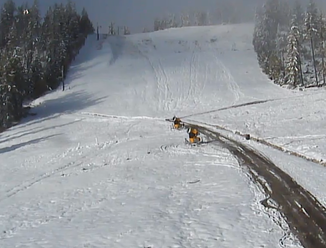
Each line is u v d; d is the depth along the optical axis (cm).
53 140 4634
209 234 1438
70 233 1584
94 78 8331
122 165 2941
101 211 1839
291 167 2400
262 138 3538
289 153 2914
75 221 1734
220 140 3656
